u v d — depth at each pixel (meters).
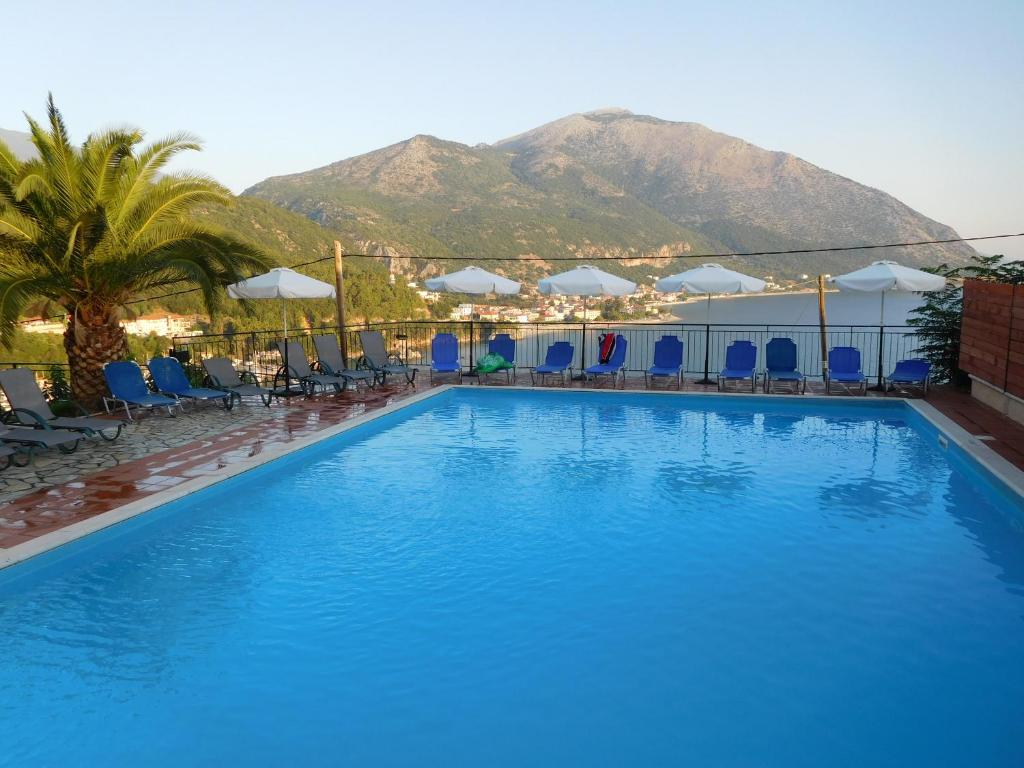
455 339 14.61
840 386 13.37
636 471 8.12
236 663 4.04
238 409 11.12
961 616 4.63
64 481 6.99
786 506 6.89
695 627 4.48
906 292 13.59
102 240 10.14
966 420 9.88
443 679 3.88
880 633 4.40
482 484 7.61
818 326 14.48
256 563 5.50
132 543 5.90
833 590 5.04
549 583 5.14
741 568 5.42
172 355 12.71
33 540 5.31
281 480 7.75
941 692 3.75
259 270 12.43
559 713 3.57
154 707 3.62
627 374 15.52
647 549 5.80
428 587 5.07
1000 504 6.95
